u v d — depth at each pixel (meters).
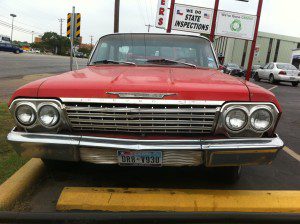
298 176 4.43
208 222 3.14
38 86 3.21
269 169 4.65
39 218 3.12
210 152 3.05
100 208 3.31
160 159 3.10
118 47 4.76
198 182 3.96
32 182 3.82
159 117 3.07
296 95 15.44
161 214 3.16
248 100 3.08
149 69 4.12
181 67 4.44
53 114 3.14
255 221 3.16
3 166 4.18
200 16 15.98
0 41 51.66
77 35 15.07
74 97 3.10
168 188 3.78
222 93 3.08
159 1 18.81
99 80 3.29
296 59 40.22
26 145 3.16
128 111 3.05
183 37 4.88
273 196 3.54
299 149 5.79
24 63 28.98
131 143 3.04
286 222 3.19
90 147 3.10
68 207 3.33
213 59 4.67
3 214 3.15
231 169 3.78
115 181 3.96
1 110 7.27
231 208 3.32
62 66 28.70
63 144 3.10
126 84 3.15
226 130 3.11
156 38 4.85
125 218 3.11
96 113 3.09
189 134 3.15
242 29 15.94
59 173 4.14
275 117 3.12
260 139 3.10
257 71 24.91
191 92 3.06
